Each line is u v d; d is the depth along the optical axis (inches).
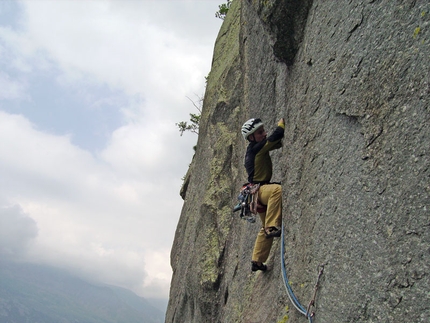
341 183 174.9
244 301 301.4
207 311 417.4
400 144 145.8
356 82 174.2
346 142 178.4
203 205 470.9
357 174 165.3
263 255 253.1
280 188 240.8
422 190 133.2
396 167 145.7
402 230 137.9
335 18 204.7
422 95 139.2
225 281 396.5
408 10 153.5
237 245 384.8
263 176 249.1
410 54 147.6
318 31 220.8
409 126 143.1
